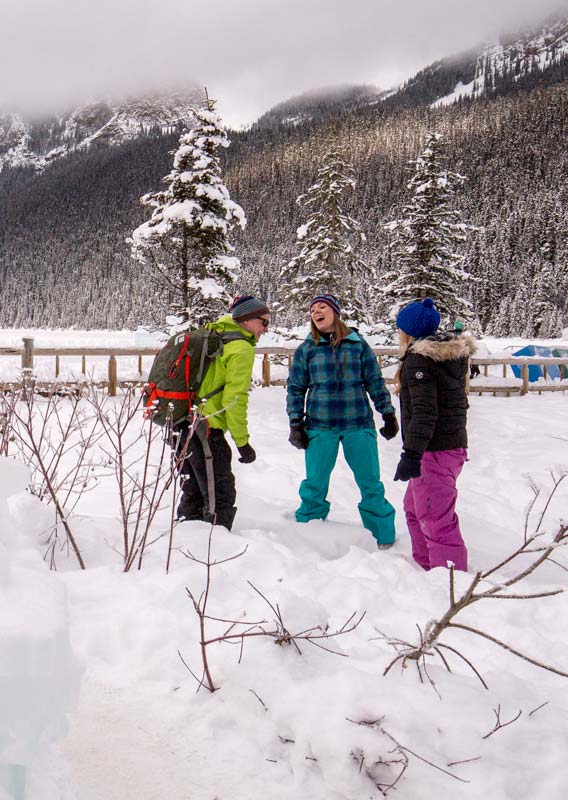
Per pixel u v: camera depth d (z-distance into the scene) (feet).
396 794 4.77
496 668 6.93
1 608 2.94
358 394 13.84
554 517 17.54
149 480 15.31
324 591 8.54
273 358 54.19
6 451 10.52
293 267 66.95
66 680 3.00
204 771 5.17
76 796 4.60
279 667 6.09
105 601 7.74
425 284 66.90
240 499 16.01
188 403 11.55
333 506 16.48
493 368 63.82
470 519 16.89
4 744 2.68
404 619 7.98
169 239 52.90
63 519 9.20
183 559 9.37
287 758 5.31
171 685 6.19
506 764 4.94
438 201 68.33
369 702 5.34
